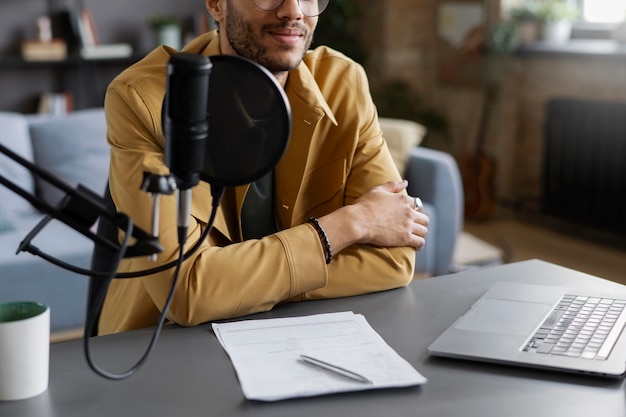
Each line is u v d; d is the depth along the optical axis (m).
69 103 4.82
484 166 5.03
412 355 1.15
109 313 1.56
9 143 3.32
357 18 5.67
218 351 1.17
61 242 2.95
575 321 1.22
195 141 0.89
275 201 1.61
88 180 3.42
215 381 1.07
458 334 1.19
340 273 1.41
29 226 3.14
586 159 4.53
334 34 5.56
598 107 4.42
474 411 0.97
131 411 0.98
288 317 1.32
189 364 1.12
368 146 1.63
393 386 1.03
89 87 5.02
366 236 1.43
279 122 0.97
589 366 1.06
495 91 5.05
